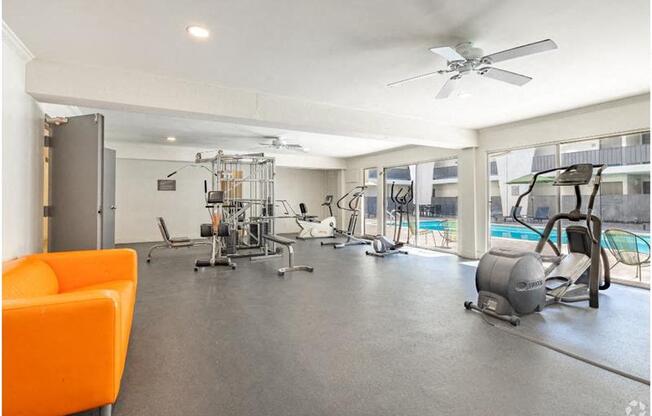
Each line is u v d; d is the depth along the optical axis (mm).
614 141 4996
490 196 6414
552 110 5129
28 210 3180
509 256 3352
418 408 1869
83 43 2965
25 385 1499
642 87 4117
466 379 2172
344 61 3393
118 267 2932
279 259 6488
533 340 2770
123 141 7766
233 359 2416
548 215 5926
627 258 4988
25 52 3068
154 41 2945
